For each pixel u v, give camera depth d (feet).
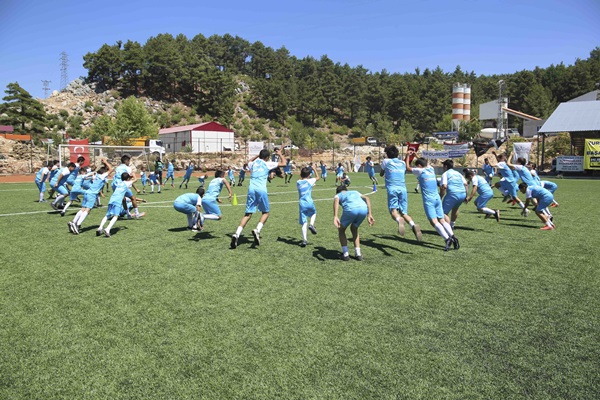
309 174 26.40
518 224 34.06
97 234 29.22
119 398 9.70
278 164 25.76
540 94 277.03
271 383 10.28
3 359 11.56
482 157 147.64
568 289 17.47
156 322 14.05
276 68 447.83
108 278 19.08
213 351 11.97
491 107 239.50
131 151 130.93
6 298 16.40
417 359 11.48
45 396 9.80
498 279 18.88
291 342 12.51
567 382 10.32
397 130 322.55
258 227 25.26
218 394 9.82
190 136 173.37
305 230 26.32
